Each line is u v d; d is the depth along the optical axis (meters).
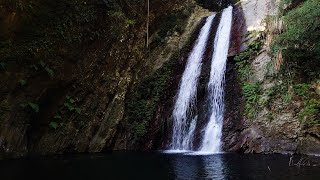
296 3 16.52
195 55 19.48
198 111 16.77
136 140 17.34
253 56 16.05
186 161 11.98
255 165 10.59
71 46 16.20
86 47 17.03
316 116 12.62
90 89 17.31
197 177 9.20
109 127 17.58
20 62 14.46
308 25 14.31
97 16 17.45
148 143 17.09
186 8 22.97
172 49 20.72
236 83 15.82
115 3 18.67
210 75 17.42
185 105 17.47
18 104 14.53
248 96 14.79
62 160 13.27
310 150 12.39
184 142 16.38
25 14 14.55
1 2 13.75
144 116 18.02
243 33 17.75
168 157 13.30
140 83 19.42
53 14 15.53
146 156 13.98
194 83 17.88
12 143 14.34
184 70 19.34
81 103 17.00
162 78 19.36
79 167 11.45
